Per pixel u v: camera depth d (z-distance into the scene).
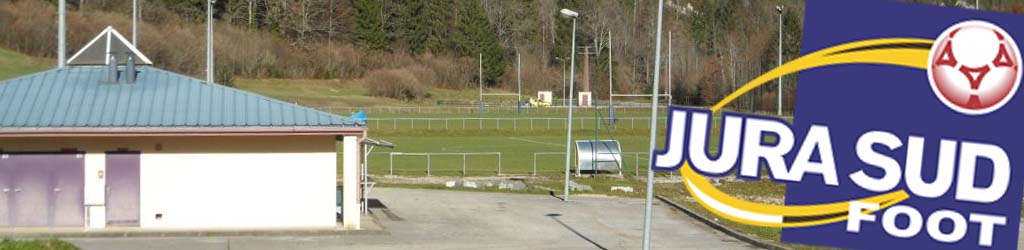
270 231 25.84
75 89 27.06
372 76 117.50
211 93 27.33
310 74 126.69
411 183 43.06
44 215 25.75
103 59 28.77
